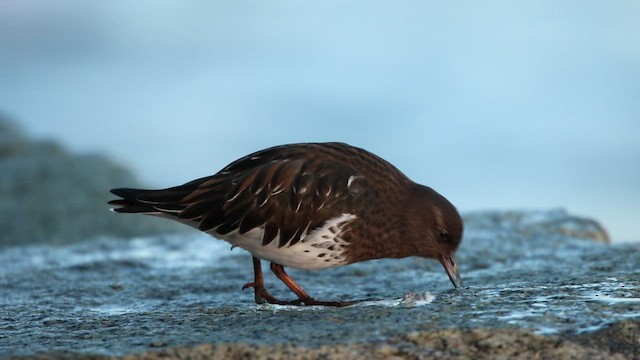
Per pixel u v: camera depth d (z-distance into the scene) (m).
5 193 16.08
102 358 5.83
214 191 7.58
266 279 9.61
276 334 6.23
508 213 13.16
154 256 11.47
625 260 9.41
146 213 7.73
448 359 5.74
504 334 5.99
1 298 8.86
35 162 18.08
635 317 6.20
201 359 5.84
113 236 14.14
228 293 8.85
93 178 16.92
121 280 9.73
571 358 5.73
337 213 7.50
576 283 7.58
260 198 7.47
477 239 11.65
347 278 9.49
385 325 6.28
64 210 15.27
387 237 7.75
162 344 6.10
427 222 7.79
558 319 6.25
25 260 11.67
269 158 7.68
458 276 7.88
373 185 7.67
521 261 10.28
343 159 7.69
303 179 7.48
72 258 11.68
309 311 7.08
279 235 7.48
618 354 5.79
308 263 7.68
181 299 8.56
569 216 12.92
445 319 6.33
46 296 8.87
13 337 6.79
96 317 7.52
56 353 5.93
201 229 7.65
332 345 5.91
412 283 8.98
